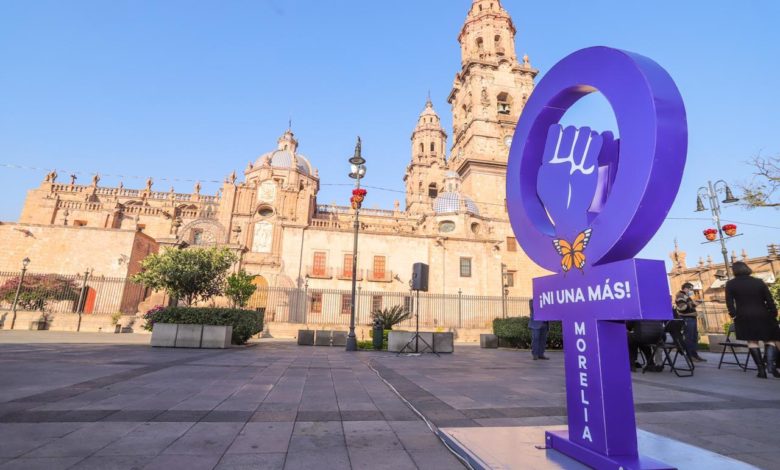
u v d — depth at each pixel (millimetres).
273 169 48625
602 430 2357
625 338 2521
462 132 50875
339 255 36062
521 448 2715
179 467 2350
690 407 4465
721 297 36062
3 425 3154
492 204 46062
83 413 3588
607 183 2760
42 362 7074
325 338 15977
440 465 2516
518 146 3584
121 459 2465
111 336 17562
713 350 13891
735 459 2684
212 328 11812
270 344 15797
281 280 34219
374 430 3266
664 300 2234
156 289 19047
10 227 30859
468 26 54375
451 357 11008
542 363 9414
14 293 24609
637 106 2373
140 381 5414
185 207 49531
